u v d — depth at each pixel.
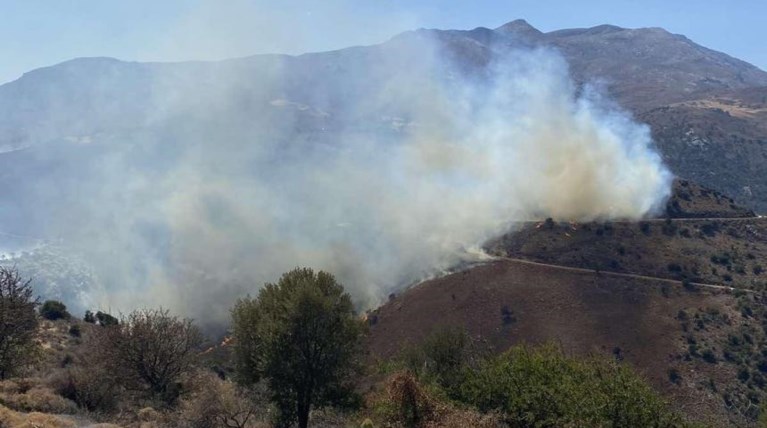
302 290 28.70
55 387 26.94
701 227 125.81
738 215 133.38
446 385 34.62
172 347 32.28
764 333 86.62
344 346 29.48
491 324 99.31
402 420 22.92
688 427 23.56
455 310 104.25
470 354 43.66
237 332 30.73
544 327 96.44
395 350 96.31
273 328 28.34
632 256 114.81
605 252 117.06
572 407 24.92
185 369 32.97
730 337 86.62
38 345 32.06
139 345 31.61
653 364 83.88
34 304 32.41
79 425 21.69
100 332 36.31
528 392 27.41
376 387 32.16
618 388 24.25
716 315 93.06
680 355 84.56
